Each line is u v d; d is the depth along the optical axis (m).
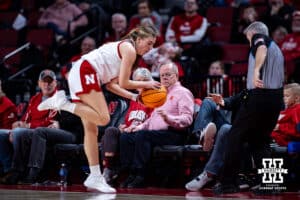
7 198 7.99
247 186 9.48
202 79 12.40
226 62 14.09
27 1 19.72
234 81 12.12
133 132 10.45
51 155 11.36
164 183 10.51
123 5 19.02
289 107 10.12
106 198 8.05
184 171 10.54
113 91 9.06
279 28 14.55
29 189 10.02
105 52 8.88
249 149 9.23
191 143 10.56
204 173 9.66
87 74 8.80
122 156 10.43
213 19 16.98
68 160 11.38
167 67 10.61
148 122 10.69
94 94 8.79
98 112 8.80
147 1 16.41
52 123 11.62
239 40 15.52
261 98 8.70
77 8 17.98
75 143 11.65
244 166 9.82
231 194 8.87
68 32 17.08
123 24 15.81
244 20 15.47
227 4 17.83
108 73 8.91
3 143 11.59
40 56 15.77
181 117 10.31
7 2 19.77
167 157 10.23
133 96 8.96
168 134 10.34
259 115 8.74
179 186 10.52
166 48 13.73
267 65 8.73
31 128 11.70
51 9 18.02
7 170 11.59
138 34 8.82
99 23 16.91
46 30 17.45
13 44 17.41
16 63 16.06
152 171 10.57
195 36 15.89
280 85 8.84
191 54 14.78
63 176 11.15
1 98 12.46
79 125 11.73
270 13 15.88
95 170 9.12
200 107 10.31
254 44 8.72
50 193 8.99
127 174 10.89
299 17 14.25
